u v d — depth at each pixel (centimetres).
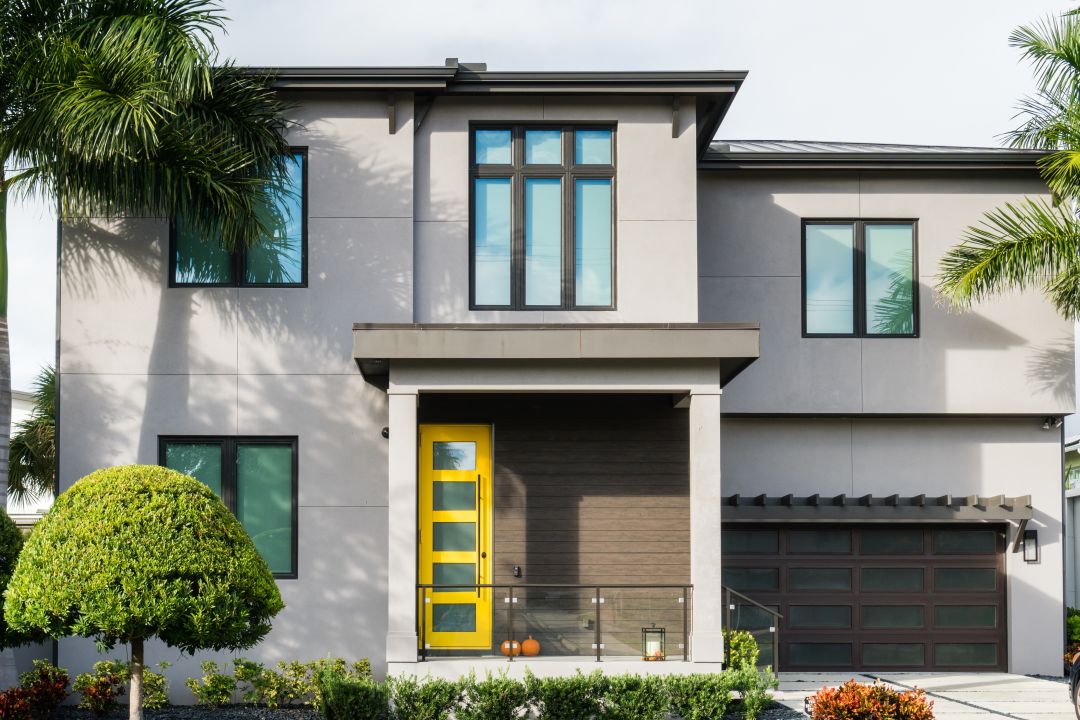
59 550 979
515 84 1366
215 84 1313
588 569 1393
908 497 1561
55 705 1222
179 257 1391
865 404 1584
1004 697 1342
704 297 1594
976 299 1570
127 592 962
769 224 1606
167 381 1366
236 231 1288
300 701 1302
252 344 1371
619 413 1415
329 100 1384
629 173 1387
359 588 1345
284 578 1346
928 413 1584
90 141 1189
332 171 1380
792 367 1587
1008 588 1581
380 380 1366
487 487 1401
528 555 1391
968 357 1594
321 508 1354
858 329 1598
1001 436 1614
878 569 1583
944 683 1457
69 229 1379
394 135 1383
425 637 1248
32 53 1250
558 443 1410
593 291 1384
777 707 1234
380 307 1368
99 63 1213
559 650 1270
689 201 1384
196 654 1325
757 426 1606
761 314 1594
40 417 2053
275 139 1360
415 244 1379
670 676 1164
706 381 1258
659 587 1275
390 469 1233
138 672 1033
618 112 1395
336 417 1365
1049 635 1572
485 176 1397
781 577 1575
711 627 1232
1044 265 1521
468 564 1387
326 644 1336
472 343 1229
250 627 1060
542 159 1401
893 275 1612
